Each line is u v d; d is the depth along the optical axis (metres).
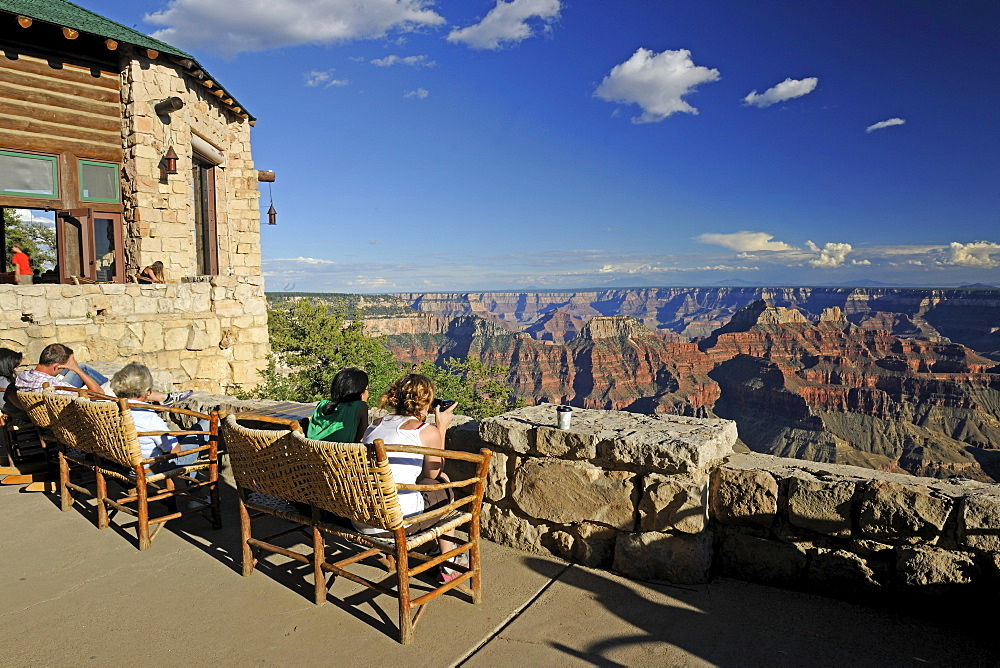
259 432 2.96
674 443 3.25
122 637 2.74
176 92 12.48
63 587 3.23
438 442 3.24
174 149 12.46
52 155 11.12
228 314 12.04
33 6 10.99
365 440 3.29
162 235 12.27
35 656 2.58
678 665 2.56
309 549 3.78
